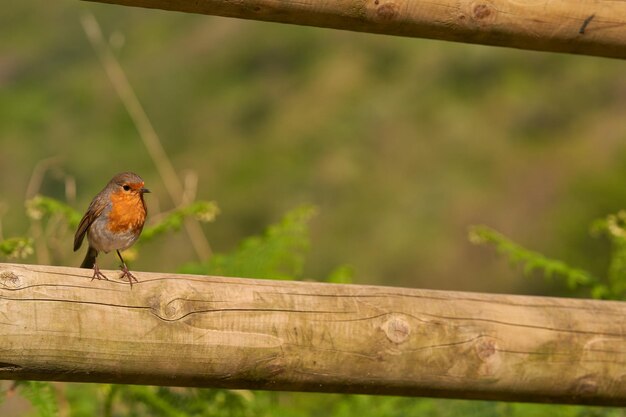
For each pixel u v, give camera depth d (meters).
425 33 4.95
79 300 4.21
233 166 23.19
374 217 21.42
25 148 23.33
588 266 18.14
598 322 4.80
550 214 20.41
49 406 6.04
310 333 4.46
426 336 4.59
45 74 25.36
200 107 24.98
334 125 23.70
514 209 20.88
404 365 4.56
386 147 22.97
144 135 9.27
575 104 23.25
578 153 21.80
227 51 25.95
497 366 4.65
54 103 24.41
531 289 19.08
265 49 25.95
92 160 22.89
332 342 4.48
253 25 26.44
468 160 22.47
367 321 4.53
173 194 8.50
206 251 7.90
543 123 23.00
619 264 6.99
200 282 4.41
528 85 23.91
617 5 5.01
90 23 9.74
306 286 4.55
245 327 4.39
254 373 4.42
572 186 20.55
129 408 6.99
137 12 27.22
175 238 15.62
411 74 24.69
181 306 4.32
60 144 23.25
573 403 4.82
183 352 4.32
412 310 4.60
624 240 7.02
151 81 25.34
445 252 20.34
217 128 24.27
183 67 25.80
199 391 6.94
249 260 7.27
